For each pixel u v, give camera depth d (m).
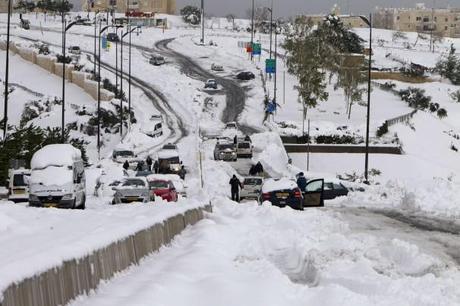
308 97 98.62
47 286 10.41
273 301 12.43
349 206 38.53
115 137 94.00
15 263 9.92
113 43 169.88
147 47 172.00
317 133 90.00
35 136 61.00
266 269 15.95
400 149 80.75
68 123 96.50
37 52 142.00
